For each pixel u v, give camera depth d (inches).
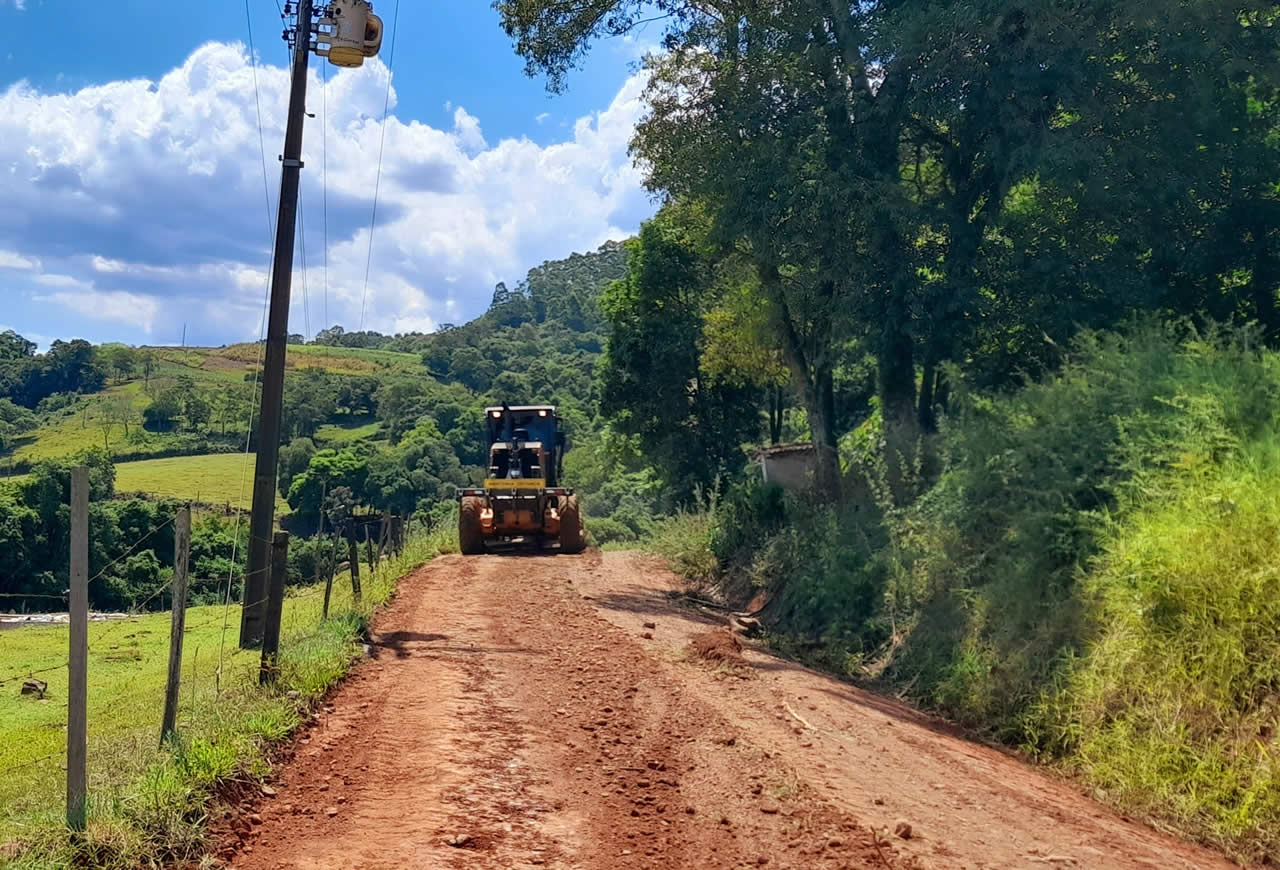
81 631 214.2
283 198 543.5
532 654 466.0
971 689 420.8
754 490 828.0
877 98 665.6
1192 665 326.3
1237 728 303.1
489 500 997.2
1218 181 589.3
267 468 526.9
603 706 373.1
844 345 717.9
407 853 217.3
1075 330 584.7
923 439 633.0
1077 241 610.2
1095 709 351.3
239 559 1592.0
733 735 335.6
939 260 639.1
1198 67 575.5
